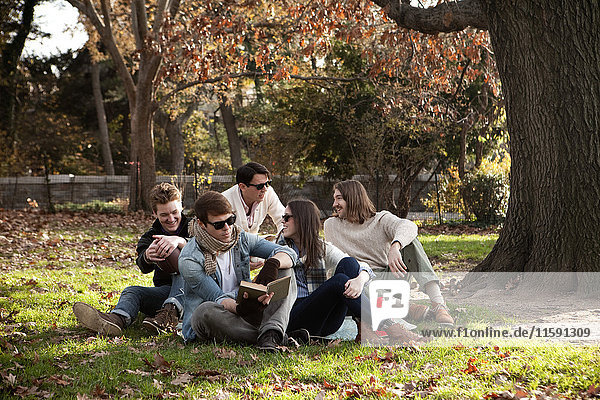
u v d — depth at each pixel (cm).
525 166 655
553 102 623
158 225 529
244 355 408
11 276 793
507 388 334
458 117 1895
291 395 334
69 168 3369
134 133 2114
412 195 2270
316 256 461
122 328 485
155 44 1591
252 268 521
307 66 2120
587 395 323
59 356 418
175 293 498
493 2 663
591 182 605
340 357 399
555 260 617
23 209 2166
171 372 377
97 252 1095
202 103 3183
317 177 2286
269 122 2442
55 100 3803
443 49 1316
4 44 2555
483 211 1731
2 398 337
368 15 1258
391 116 1797
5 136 2644
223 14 1311
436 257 1038
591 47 608
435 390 338
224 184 2148
